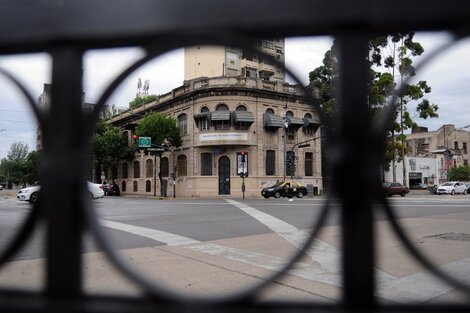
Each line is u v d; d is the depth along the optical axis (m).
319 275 4.70
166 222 10.65
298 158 35.47
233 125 32.91
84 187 1.51
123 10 1.49
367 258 1.33
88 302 1.46
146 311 1.36
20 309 1.49
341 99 1.37
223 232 8.57
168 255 5.93
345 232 1.34
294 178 34.78
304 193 31.08
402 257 5.64
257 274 4.79
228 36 1.36
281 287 4.20
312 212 13.77
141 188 41.28
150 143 32.84
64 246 1.50
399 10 1.32
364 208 1.33
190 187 34.22
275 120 33.62
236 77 33.59
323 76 30.39
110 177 46.78
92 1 1.52
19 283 4.21
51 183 1.52
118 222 10.61
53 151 1.53
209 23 1.43
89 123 1.51
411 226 9.55
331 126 1.40
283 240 7.39
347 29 1.38
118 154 42.22
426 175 57.56
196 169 33.94
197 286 4.24
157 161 39.09
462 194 39.75
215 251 6.28
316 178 36.16
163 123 34.47
